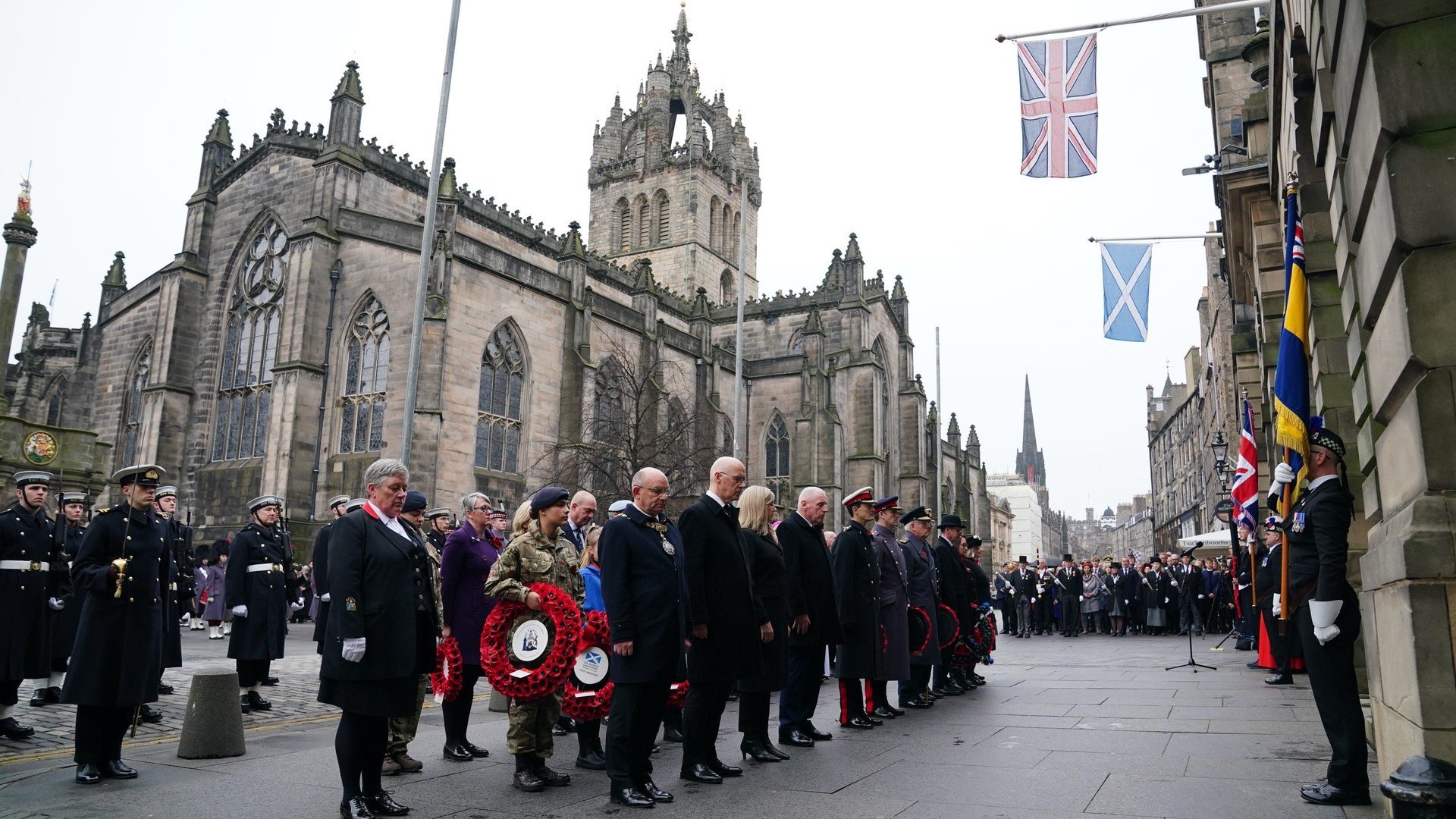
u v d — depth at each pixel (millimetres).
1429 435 6059
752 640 9297
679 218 80625
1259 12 21094
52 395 57281
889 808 7605
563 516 9727
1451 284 6031
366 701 7590
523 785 8805
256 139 48250
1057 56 19438
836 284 70812
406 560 8133
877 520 13898
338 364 42094
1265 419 22281
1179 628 34438
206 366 46656
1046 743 10688
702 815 7598
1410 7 6297
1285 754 9742
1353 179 7566
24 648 12031
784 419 63000
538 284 46562
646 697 8430
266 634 14844
